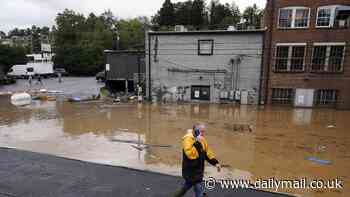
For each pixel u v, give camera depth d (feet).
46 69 203.72
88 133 46.70
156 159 32.68
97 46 259.19
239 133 47.67
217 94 86.48
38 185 23.62
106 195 21.81
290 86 79.97
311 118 62.69
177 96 89.86
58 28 296.51
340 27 74.49
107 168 28.14
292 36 77.87
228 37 83.30
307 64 77.82
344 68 75.77
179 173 27.71
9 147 36.76
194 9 288.71
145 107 78.38
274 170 29.58
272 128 51.83
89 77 225.76
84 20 329.52
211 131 49.11
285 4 77.20
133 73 106.32
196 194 19.03
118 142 40.75
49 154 33.45
